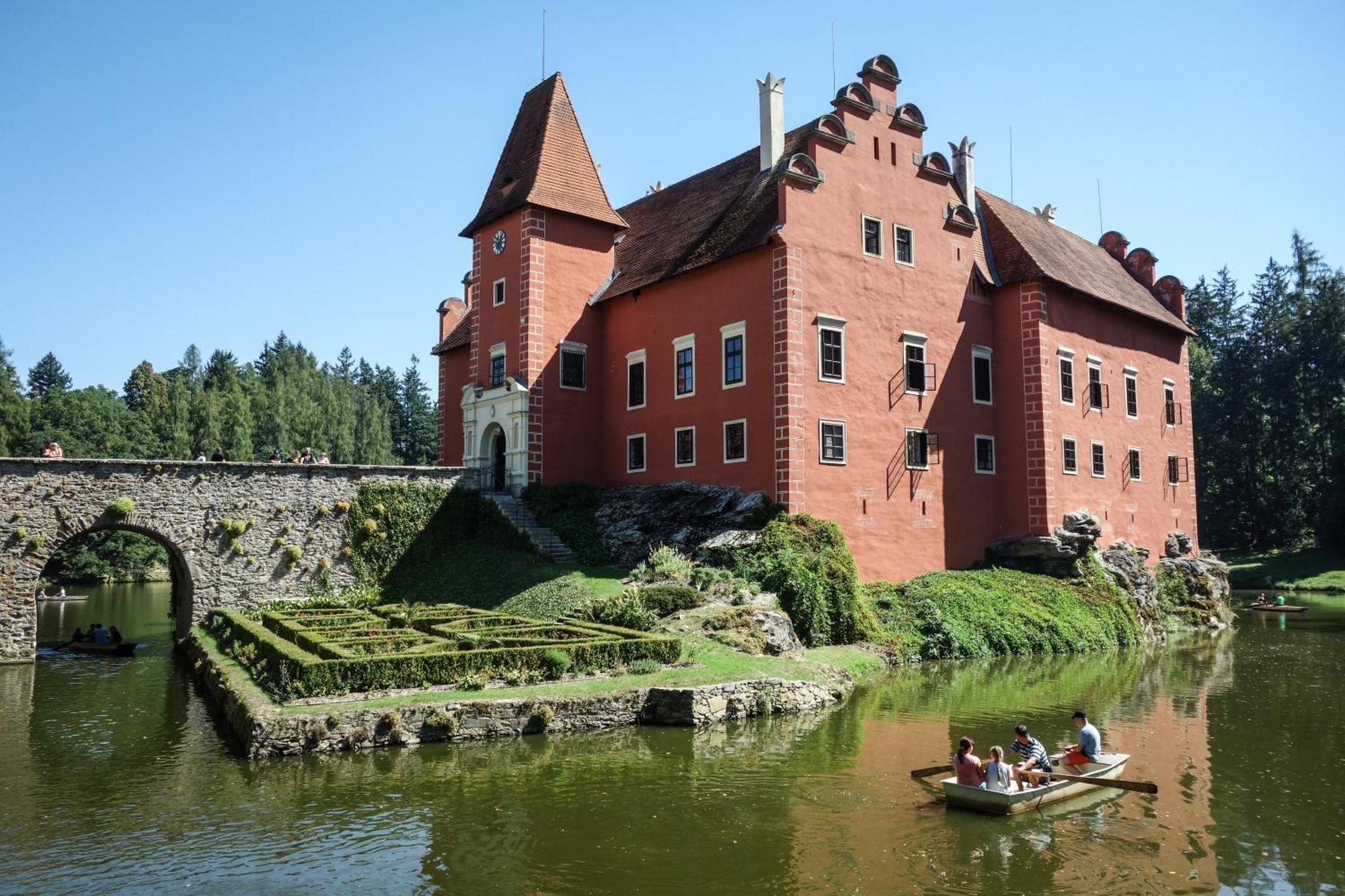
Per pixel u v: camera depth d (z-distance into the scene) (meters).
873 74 35.53
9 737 18.05
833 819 13.24
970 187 41.12
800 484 30.89
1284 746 17.97
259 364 156.62
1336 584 59.75
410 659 18.28
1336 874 11.55
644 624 24.62
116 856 11.74
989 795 13.55
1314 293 74.25
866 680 24.77
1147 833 12.95
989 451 37.94
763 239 31.94
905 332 35.12
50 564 67.75
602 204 41.53
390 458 115.19
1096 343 41.09
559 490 36.94
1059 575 36.12
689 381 35.53
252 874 11.20
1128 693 23.45
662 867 11.45
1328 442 70.50
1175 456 46.56
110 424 79.44
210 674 22.69
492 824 12.84
